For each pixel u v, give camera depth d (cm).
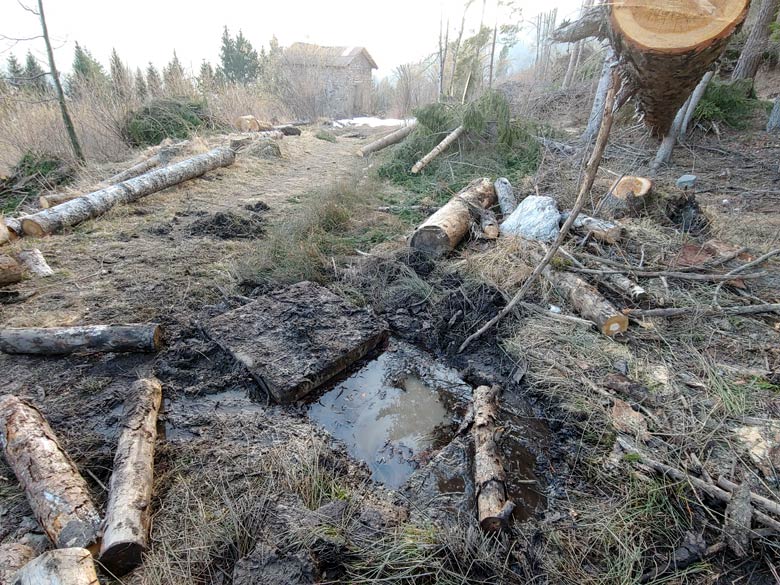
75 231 539
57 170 784
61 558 160
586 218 464
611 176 621
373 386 330
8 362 320
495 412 283
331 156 1005
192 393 301
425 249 464
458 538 203
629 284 368
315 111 1877
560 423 279
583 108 1032
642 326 337
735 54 1167
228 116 1205
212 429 272
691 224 481
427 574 188
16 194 718
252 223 566
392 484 252
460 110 767
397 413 306
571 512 222
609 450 252
